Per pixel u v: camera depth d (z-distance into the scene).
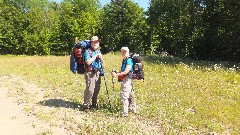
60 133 8.09
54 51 50.38
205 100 11.43
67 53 49.94
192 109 10.48
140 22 45.75
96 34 49.66
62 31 49.53
